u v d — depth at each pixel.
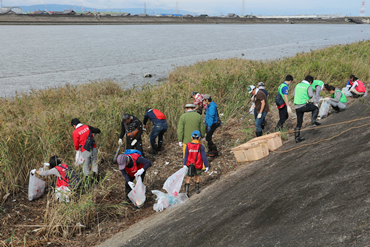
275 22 190.00
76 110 8.12
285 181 3.83
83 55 32.84
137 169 5.04
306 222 2.54
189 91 10.25
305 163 4.27
